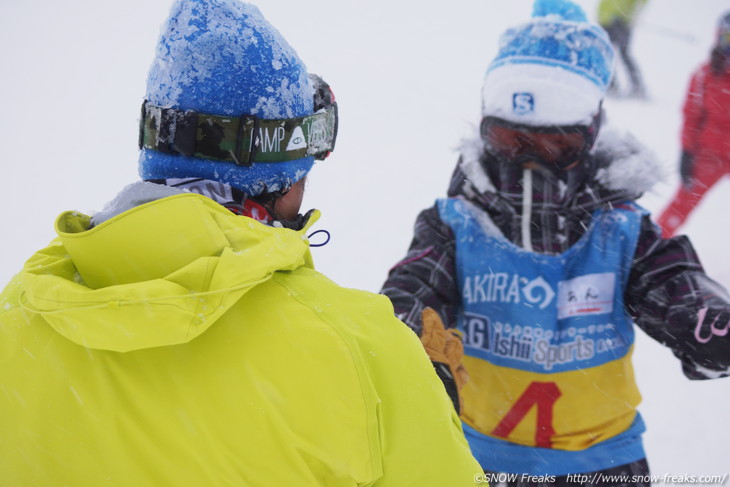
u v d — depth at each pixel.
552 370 3.59
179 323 1.32
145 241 1.39
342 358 1.38
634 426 3.66
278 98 1.68
